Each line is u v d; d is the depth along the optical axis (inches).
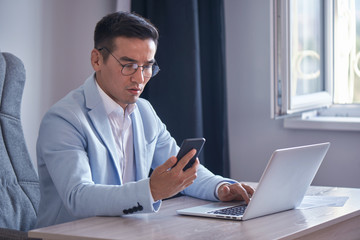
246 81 127.6
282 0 105.7
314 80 121.7
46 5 106.4
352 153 116.1
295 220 60.1
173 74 115.3
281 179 61.6
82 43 114.0
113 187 61.2
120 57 67.7
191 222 59.0
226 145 121.5
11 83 84.0
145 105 79.2
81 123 67.2
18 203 80.4
